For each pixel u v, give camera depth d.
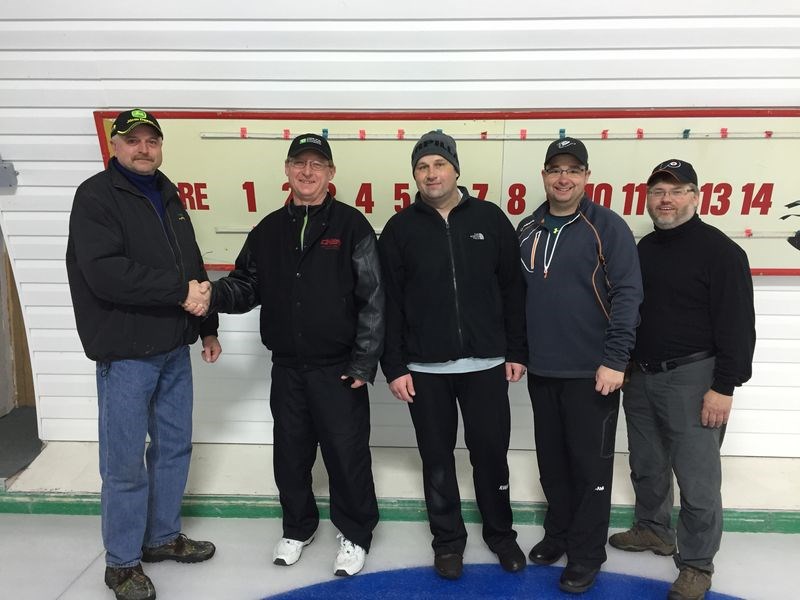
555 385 2.13
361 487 2.23
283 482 2.29
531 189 2.62
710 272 1.94
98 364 2.06
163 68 2.53
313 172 2.01
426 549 2.42
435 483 2.18
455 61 2.49
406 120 2.53
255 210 2.71
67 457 3.00
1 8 2.42
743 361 1.90
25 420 3.45
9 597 2.18
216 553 2.41
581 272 2.01
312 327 2.07
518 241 2.12
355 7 2.42
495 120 2.52
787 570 2.30
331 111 2.58
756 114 2.44
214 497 2.65
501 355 2.09
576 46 2.45
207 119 2.55
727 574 2.27
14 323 3.54
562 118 2.49
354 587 2.20
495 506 2.23
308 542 2.43
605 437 2.06
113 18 2.45
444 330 2.02
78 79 2.55
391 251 2.07
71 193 2.77
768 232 2.61
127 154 1.94
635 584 2.20
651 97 2.52
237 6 2.43
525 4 2.40
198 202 2.70
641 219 2.63
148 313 2.01
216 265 2.80
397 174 2.62
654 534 2.35
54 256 2.88
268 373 3.00
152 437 2.24
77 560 2.39
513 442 3.02
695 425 2.02
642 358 2.10
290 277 2.08
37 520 2.66
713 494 2.03
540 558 2.29
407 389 2.09
